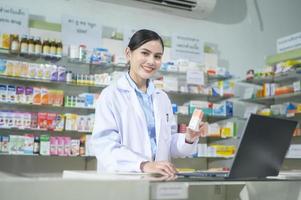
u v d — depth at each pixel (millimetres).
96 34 3818
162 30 4383
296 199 1494
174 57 4191
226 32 4773
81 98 3594
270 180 1442
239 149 1294
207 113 4129
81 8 3961
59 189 979
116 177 1225
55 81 3471
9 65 3318
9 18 3445
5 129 3375
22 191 948
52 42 3508
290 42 4168
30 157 3520
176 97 4234
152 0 4098
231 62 4742
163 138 1914
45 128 3400
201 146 4039
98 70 3836
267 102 4512
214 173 1438
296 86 3959
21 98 3348
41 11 3762
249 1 4992
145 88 1971
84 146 3564
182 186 1137
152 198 1088
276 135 1397
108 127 1725
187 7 4273
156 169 1359
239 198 1456
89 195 1007
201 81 4086
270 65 4492
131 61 1871
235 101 4586
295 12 5203
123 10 4176
